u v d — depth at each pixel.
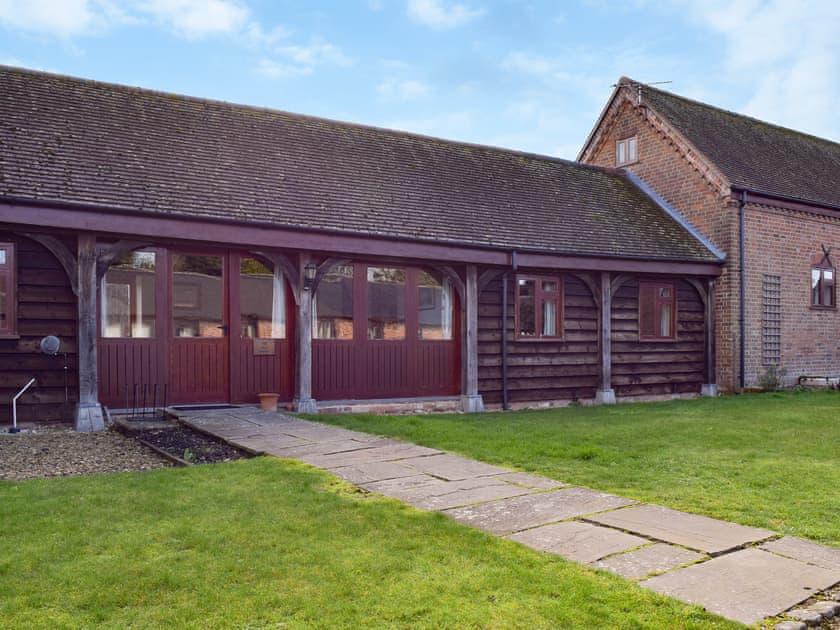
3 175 8.94
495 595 3.73
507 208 13.89
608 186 17.14
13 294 9.23
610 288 14.21
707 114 19.42
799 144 20.84
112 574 3.97
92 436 8.88
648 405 13.34
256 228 10.20
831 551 4.39
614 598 3.65
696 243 15.78
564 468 6.92
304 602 3.65
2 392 9.20
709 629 3.34
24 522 4.91
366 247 11.05
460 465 6.88
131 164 10.46
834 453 7.79
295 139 13.37
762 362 16.28
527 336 13.45
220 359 10.91
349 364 11.89
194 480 6.19
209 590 3.79
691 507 5.46
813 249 17.41
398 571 4.06
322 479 6.25
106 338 10.04
